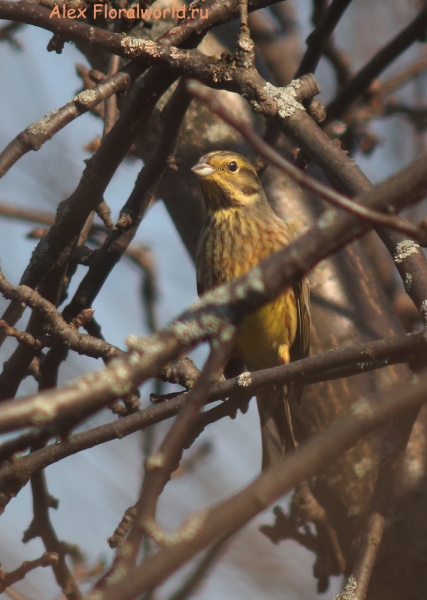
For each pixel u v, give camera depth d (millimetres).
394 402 4004
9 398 8617
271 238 10672
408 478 8891
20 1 8297
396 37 10281
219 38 10859
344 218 3965
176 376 7887
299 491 8906
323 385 9500
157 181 9016
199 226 11086
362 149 13180
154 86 8141
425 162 4039
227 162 10648
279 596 11523
